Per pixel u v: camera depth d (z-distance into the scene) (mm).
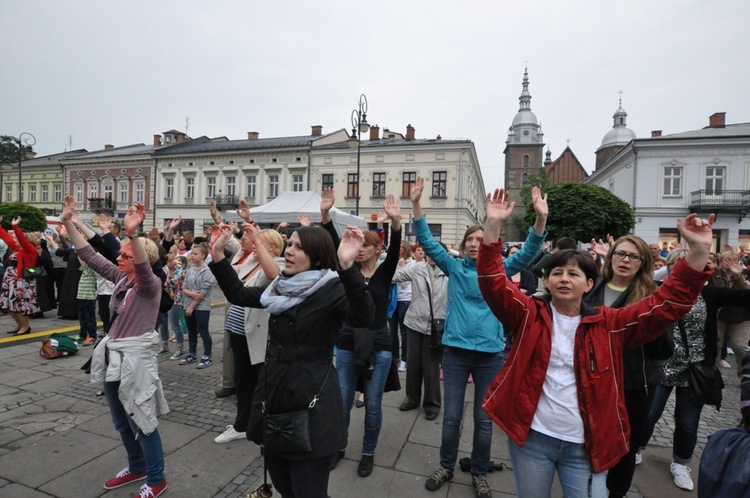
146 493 2725
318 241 2133
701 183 25453
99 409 4164
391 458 3400
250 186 34094
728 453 1737
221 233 2307
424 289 4254
